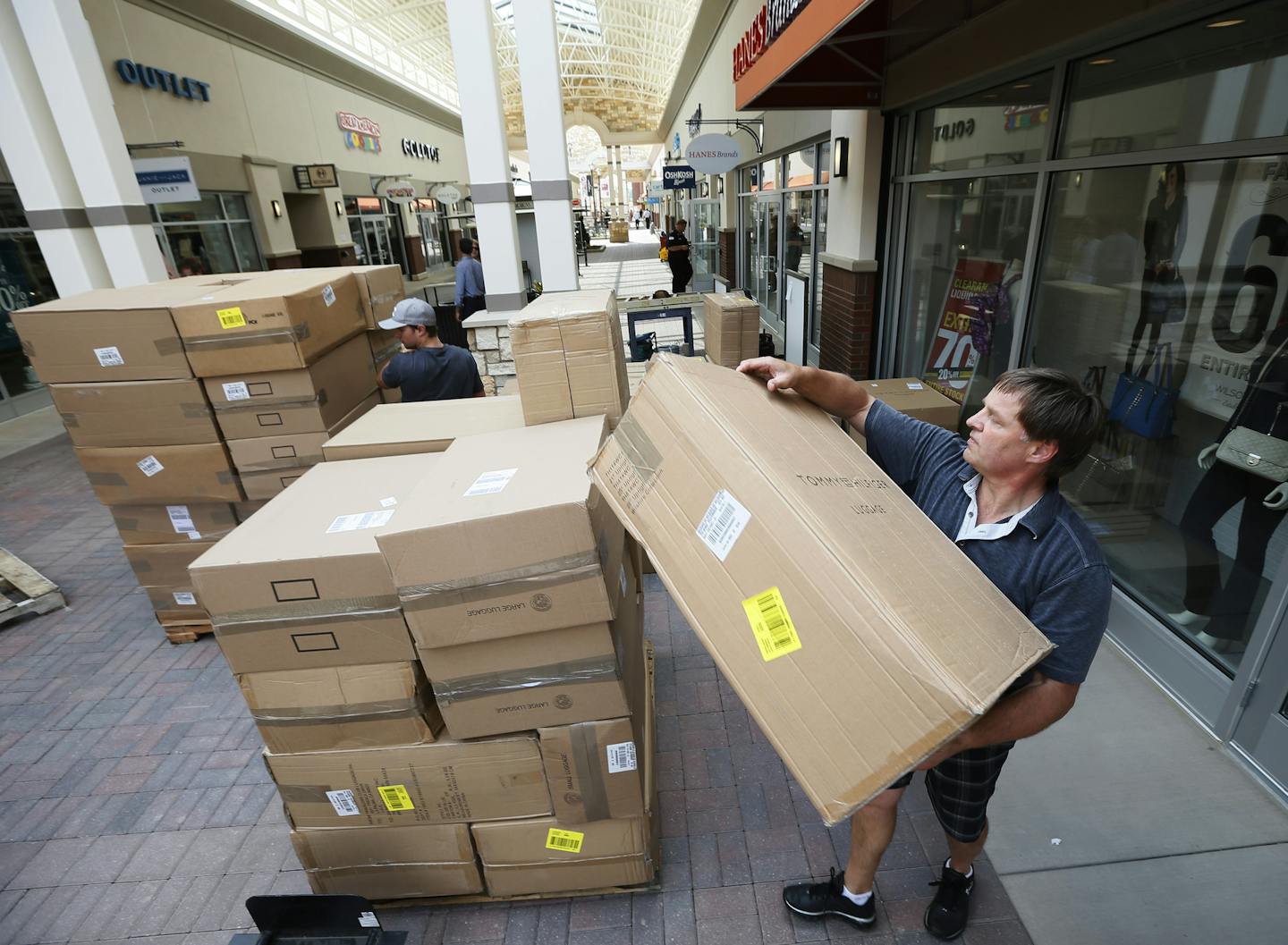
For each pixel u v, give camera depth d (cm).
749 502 115
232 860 228
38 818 248
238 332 280
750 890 203
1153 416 272
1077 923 186
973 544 136
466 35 544
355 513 173
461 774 177
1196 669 247
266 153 1197
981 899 193
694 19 1236
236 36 1114
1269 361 218
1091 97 292
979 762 155
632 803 180
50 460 649
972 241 417
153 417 295
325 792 181
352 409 334
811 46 306
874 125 509
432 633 153
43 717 300
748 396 146
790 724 108
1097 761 233
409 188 1756
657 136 4238
